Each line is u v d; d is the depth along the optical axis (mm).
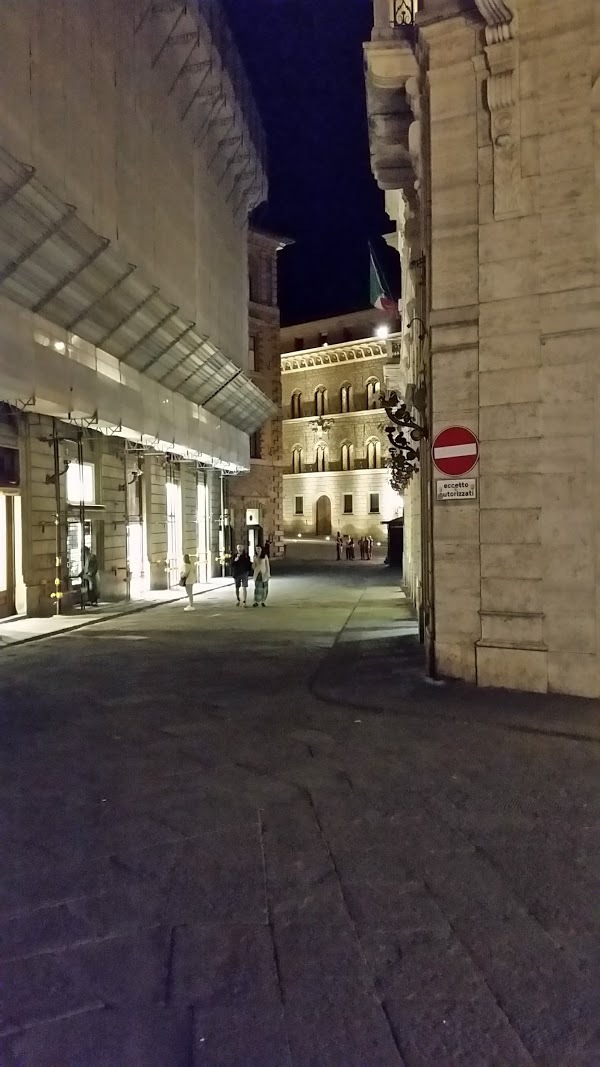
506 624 8758
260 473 47969
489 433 8773
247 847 4738
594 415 8242
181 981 3355
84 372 16062
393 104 10578
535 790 5629
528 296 8516
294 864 4496
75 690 9414
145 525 23422
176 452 24250
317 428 66312
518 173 8516
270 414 33938
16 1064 2842
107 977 3391
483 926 3787
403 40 9500
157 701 8734
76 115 15078
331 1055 2896
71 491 18719
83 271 14852
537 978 3359
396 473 18219
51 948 3621
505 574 8758
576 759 6328
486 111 8711
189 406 24016
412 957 3527
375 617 16703
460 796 5535
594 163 8188
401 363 23938
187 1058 2885
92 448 19734
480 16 8516
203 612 18422
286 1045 2951
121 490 20969
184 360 21672
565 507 8406
